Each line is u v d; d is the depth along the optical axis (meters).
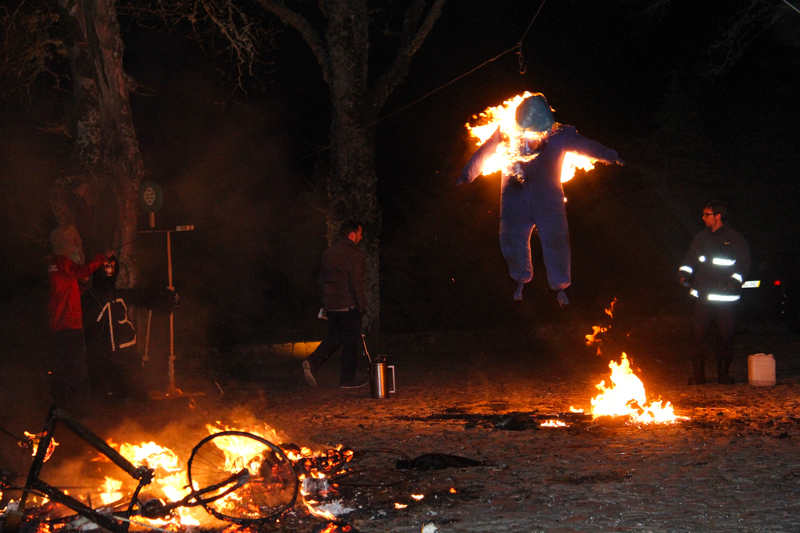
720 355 11.12
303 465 6.24
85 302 10.36
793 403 9.25
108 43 12.15
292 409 9.91
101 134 12.12
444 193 24.11
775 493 5.30
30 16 14.34
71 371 9.48
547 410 9.24
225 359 15.30
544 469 6.16
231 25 16.06
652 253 25.91
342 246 11.48
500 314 22.53
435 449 7.08
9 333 18.61
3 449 7.39
